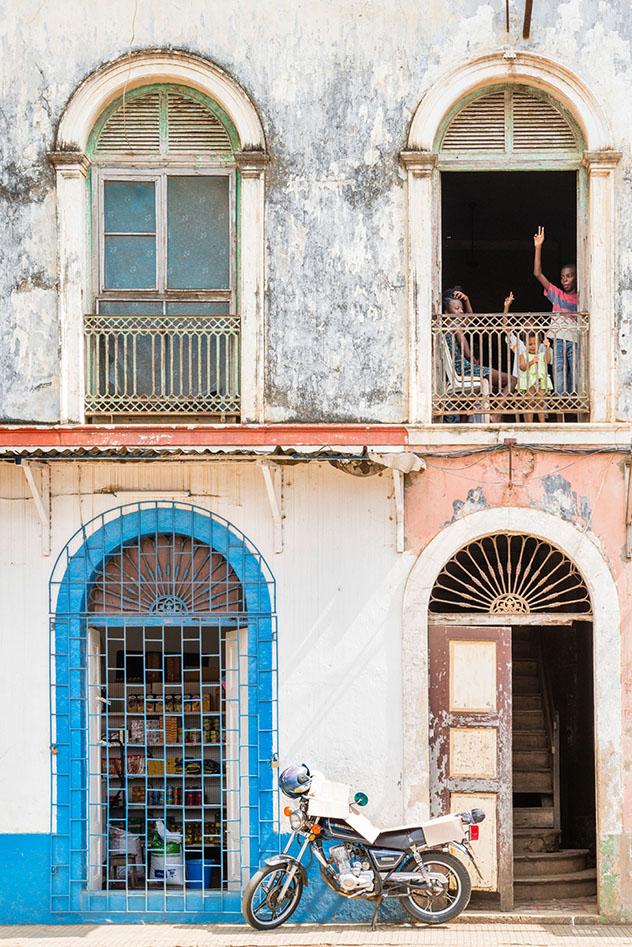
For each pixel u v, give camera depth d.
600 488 10.29
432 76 10.50
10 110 10.54
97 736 10.57
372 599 10.30
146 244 10.79
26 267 10.48
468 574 10.48
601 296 10.34
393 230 10.44
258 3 10.57
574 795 12.69
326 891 10.10
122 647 11.51
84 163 10.59
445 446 10.27
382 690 10.25
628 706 10.16
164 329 10.38
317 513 10.37
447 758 10.32
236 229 10.73
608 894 10.05
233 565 10.37
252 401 10.34
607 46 10.50
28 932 9.87
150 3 10.59
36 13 10.59
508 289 15.87
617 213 10.38
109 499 10.45
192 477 10.44
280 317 10.42
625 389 10.31
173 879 10.64
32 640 10.35
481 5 10.53
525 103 10.68
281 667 10.29
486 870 10.22
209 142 10.74
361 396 10.38
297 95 10.52
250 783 10.26
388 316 10.41
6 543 10.41
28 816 10.23
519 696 13.02
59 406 10.38
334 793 9.69
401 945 9.34
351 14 10.55
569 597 11.91
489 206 14.69
